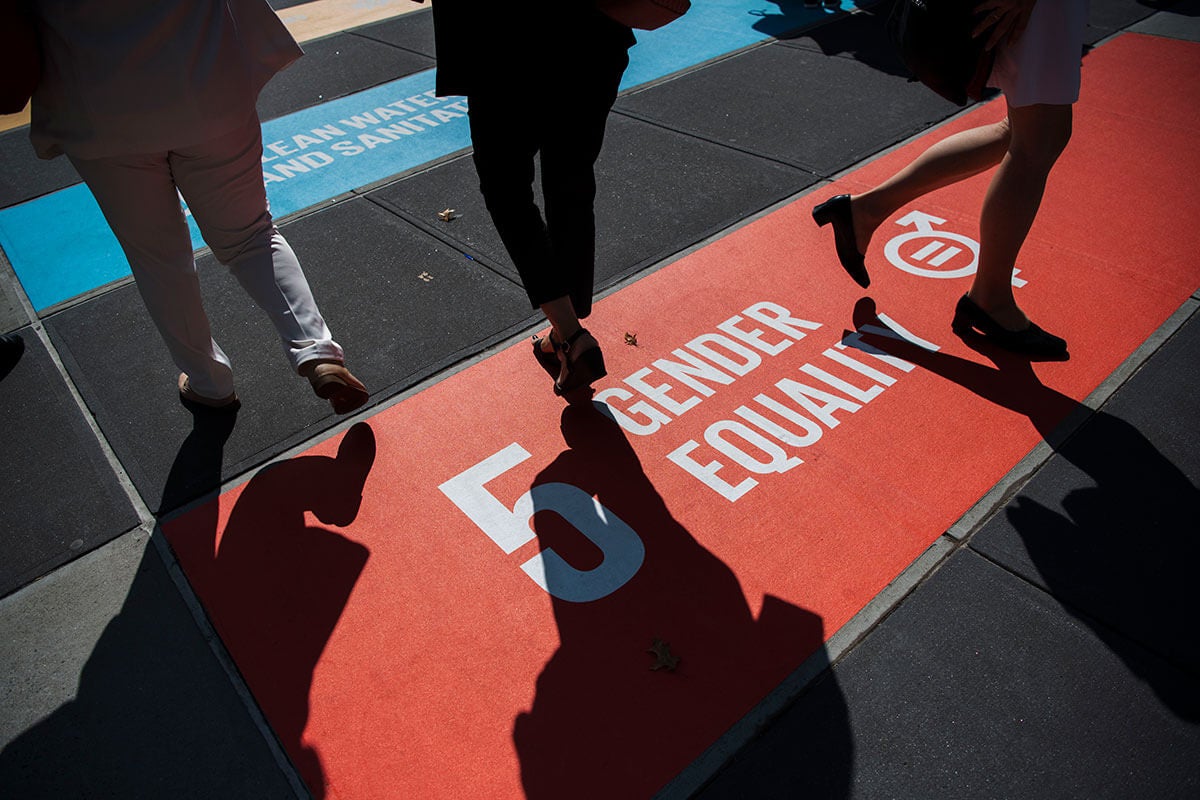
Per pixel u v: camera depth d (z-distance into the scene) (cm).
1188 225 416
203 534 285
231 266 300
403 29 740
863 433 307
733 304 377
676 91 588
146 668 246
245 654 247
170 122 254
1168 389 317
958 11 290
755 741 217
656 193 464
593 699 229
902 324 359
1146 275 381
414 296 394
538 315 378
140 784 219
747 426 313
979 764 209
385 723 227
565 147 281
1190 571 252
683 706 225
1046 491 279
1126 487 279
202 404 338
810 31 677
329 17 781
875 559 261
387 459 309
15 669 248
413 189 487
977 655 233
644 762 214
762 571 260
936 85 312
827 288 384
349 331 374
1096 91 557
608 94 276
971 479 286
